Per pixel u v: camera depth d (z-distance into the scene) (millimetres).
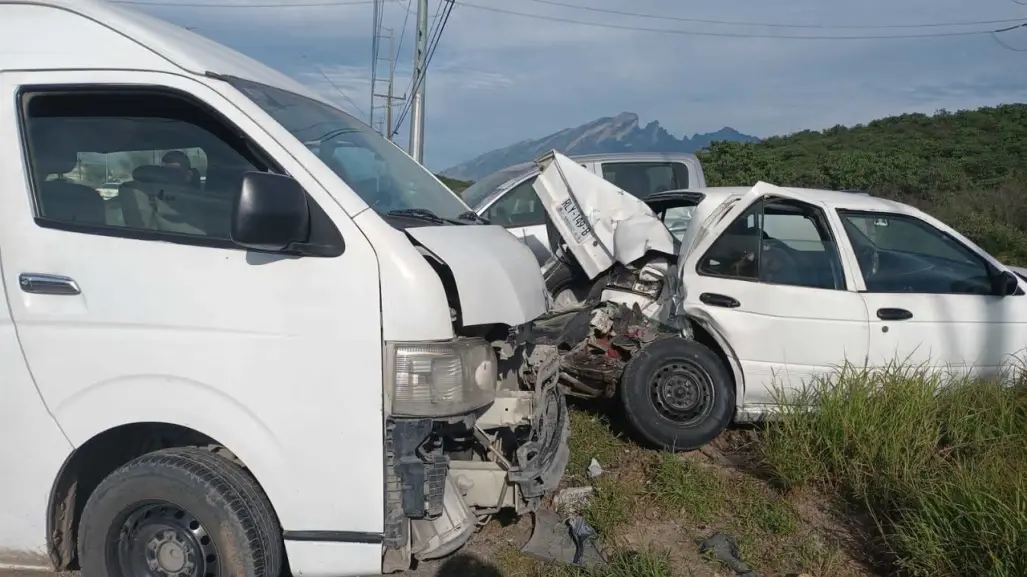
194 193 3217
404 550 3166
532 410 3662
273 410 3068
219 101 3223
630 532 4418
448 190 4508
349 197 3111
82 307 3133
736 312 5523
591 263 6340
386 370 3027
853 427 4836
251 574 3111
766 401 5559
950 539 3803
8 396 3193
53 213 3223
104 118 3289
